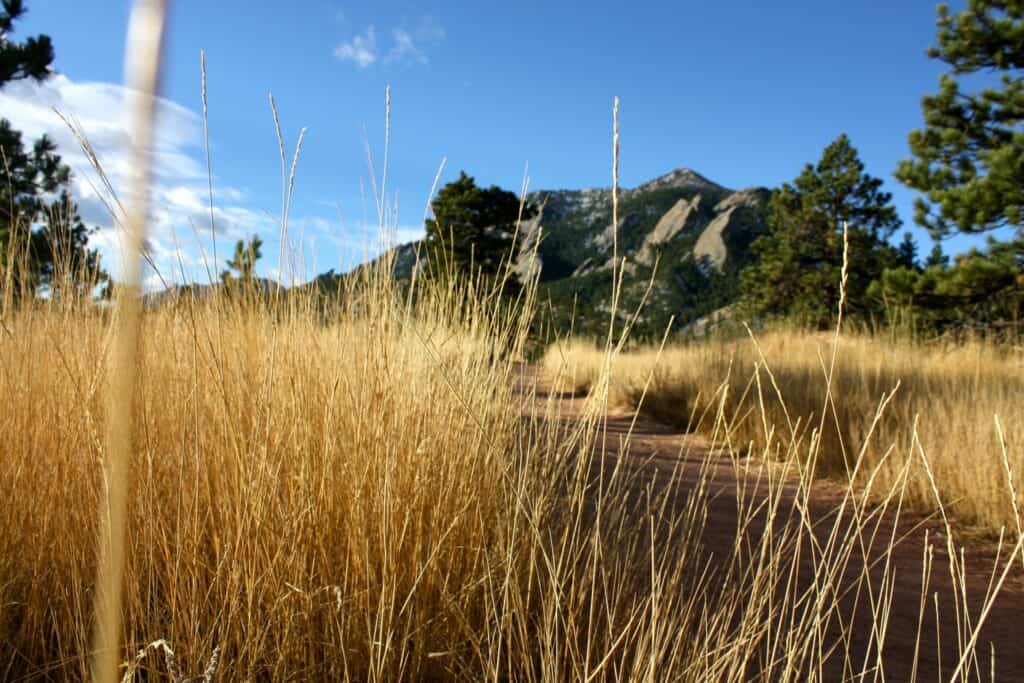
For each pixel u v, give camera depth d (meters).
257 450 1.74
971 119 12.56
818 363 9.02
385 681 1.64
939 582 3.12
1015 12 11.97
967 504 4.12
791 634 1.63
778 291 29.80
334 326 2.28
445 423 2.15
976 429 4.66
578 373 9.54
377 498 1.85
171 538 1.77
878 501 4.48
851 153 28.31
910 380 7.17
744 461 5.74
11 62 10.61
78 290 2.20
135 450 1.62
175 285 2.05
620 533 2.23
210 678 1.33
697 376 9.05
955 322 13.14
